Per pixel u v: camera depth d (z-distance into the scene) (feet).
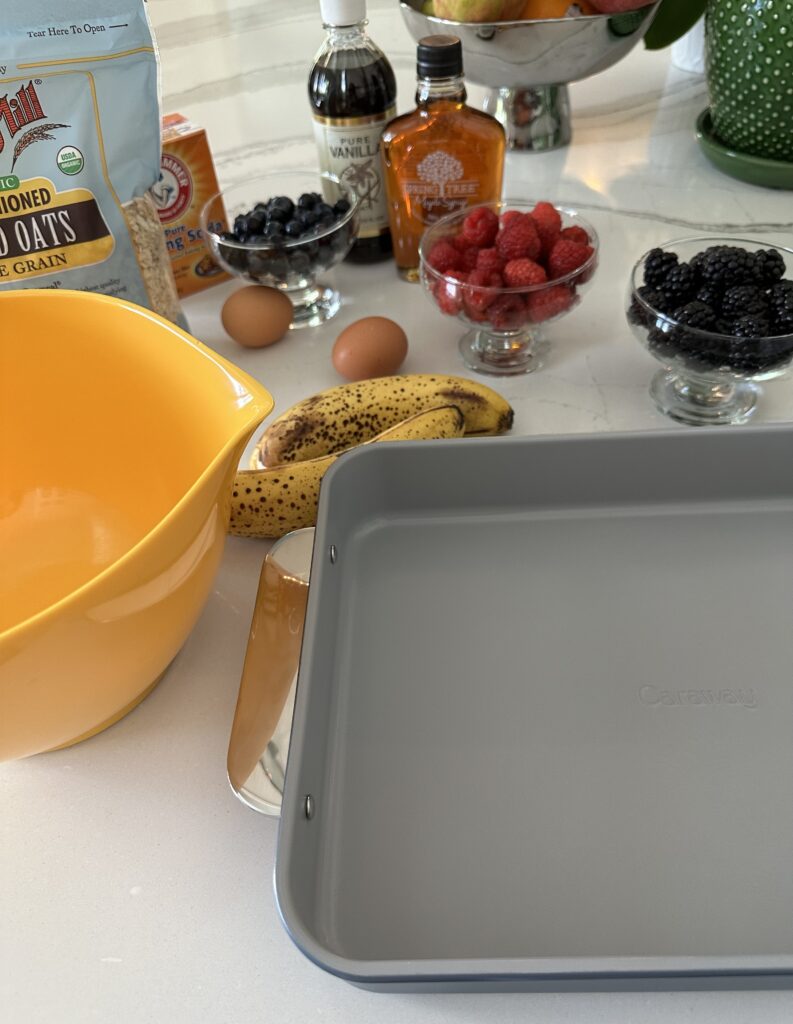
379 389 2.09
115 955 1.30
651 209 2.93
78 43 1.95
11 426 1.97
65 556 1.97
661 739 1.47
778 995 1.20
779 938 1.22
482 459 1.77
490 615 1.68
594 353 2.40
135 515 1.99
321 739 1.42
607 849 1.33
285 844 1.16
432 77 2.41
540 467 1.78
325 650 1.51
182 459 1.76
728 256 1.97
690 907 1.26
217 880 1.38
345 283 2.80
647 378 2.30
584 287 2.27
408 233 2.68
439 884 1.30
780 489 1.81
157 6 4.79
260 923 1.32
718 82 2.83
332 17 2.49
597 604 1.68
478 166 2.53
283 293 2.53
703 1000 1.20
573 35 2.71
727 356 1.91
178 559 1.28
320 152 2.71
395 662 1.61
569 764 1.44
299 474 1.84
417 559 1.78
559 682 1.56
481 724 1.51
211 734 1.59
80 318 1.74
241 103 3.91
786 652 1.58
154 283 2.30
